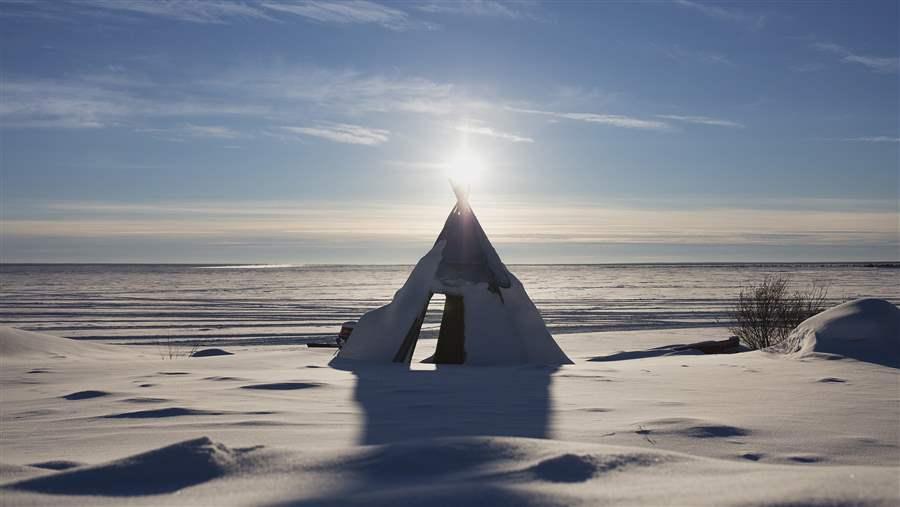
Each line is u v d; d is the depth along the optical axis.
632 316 39.88
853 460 4.93
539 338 14.12
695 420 6.21
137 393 8.82
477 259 14.64
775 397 8.24
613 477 3.02
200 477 3.03
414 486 2.85
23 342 15.66
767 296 19.23
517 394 8.69
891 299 48.88
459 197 15.02
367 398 8.38
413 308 14.30
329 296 65.56
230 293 71.81
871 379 9.90
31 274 163.62
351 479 2.98
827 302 36.06
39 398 8.65
